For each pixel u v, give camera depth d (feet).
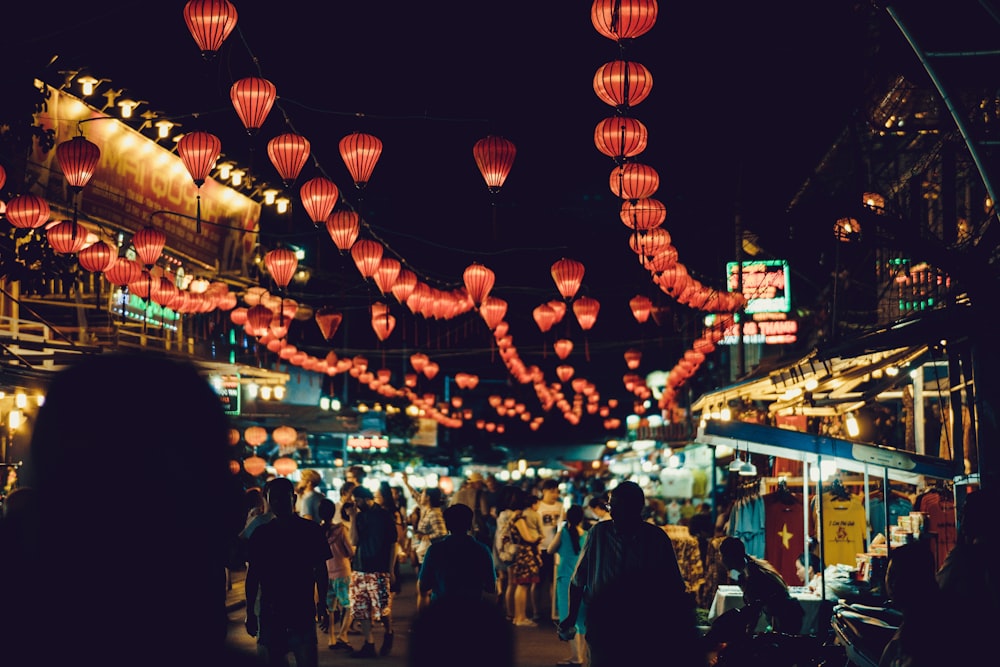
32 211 44.29
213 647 3.50
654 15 37.01
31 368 48.73
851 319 59.62
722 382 118.83
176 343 85.66
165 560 3.40
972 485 38.68
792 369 48.42
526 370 115.34
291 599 30.50
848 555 47.78
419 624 4.64
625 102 38.70
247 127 38.99
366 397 151.53
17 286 68.13
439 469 153.28
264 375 78.18
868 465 41.09
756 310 78.43
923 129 45.19
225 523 3.60
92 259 48.42
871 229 40.45
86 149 45.09
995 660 17.30
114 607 3.34
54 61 65.31
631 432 152.66
